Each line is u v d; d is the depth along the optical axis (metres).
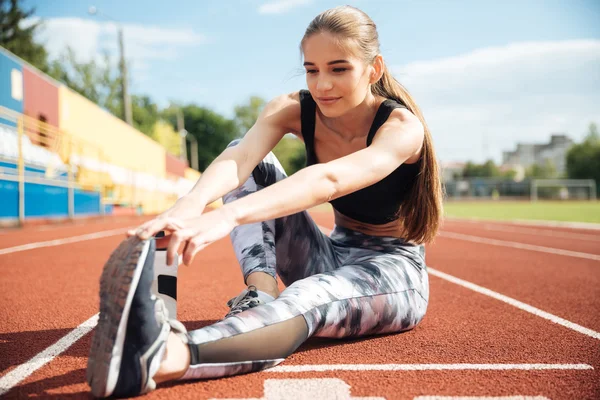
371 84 1.91
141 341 1.29
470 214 22.42
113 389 1.29
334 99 1.75
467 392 1.51
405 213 2.12
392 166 1.59
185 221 1.23
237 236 2.03
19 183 10.25
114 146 19.77
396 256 2.13
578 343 2.14
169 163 30.97
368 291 1.90
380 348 1.99
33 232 9.05
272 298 1.83
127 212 18.83
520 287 3.79
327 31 1.68
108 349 1.26
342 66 1.70
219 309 2.83
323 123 2.01
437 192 2.05
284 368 1.71
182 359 1.41
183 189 31.69
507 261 5.61
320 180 1.41
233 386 1.51
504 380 1.63
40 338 2.15
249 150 1.81
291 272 2.24
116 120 20.03
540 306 3.04
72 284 3.69
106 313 1.27
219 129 66.69
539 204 40.94
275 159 2.16
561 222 15.30
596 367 1.79
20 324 2.43
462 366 1.77
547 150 102.69
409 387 1.54
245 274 1.96
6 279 3.90
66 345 2.04
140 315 1.28
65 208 12.79
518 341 2.16
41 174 11.55
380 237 2.24
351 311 1.84
